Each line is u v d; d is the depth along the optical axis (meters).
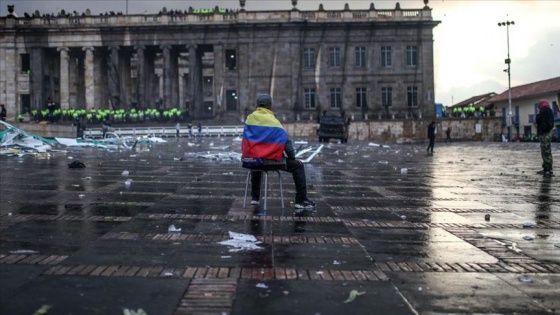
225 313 4.52
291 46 79.19
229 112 79.44
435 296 5.00
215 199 11.34
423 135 74.25
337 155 32.56
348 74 79.62
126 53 84.94
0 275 5.52
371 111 79.50
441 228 8.37
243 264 6.04
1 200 10.93
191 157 27.42
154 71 92.94
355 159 28.44
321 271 5.80
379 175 18.16
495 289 5.24
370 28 79.25
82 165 20.00
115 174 17.38
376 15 79.06
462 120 75.06
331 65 79.94
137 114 76.19
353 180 16.31
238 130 69.19
